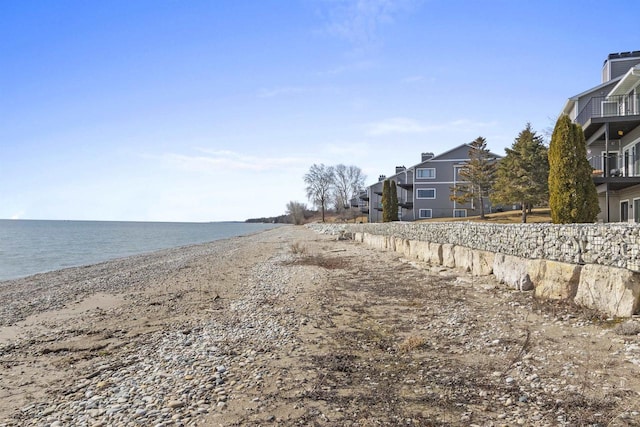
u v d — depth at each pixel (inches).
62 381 264.5
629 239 286.4
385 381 231.8
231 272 798.5
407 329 338.3
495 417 182.2
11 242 2172.7
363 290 519.5
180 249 1599.4
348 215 3553.2
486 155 1636.3
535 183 1243.8
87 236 2856.8
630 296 282.4
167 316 442.9
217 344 318.7
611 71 1045.8
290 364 266.1
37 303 565.3
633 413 172.9
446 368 245.6
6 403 233.3
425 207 1988.2
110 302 546.9
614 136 837.2
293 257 1005.8
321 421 187.5
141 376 260.1
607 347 246.8
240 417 195.0
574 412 179.3
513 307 361.7
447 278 534.0
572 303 333.7
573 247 345.1
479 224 545.3
